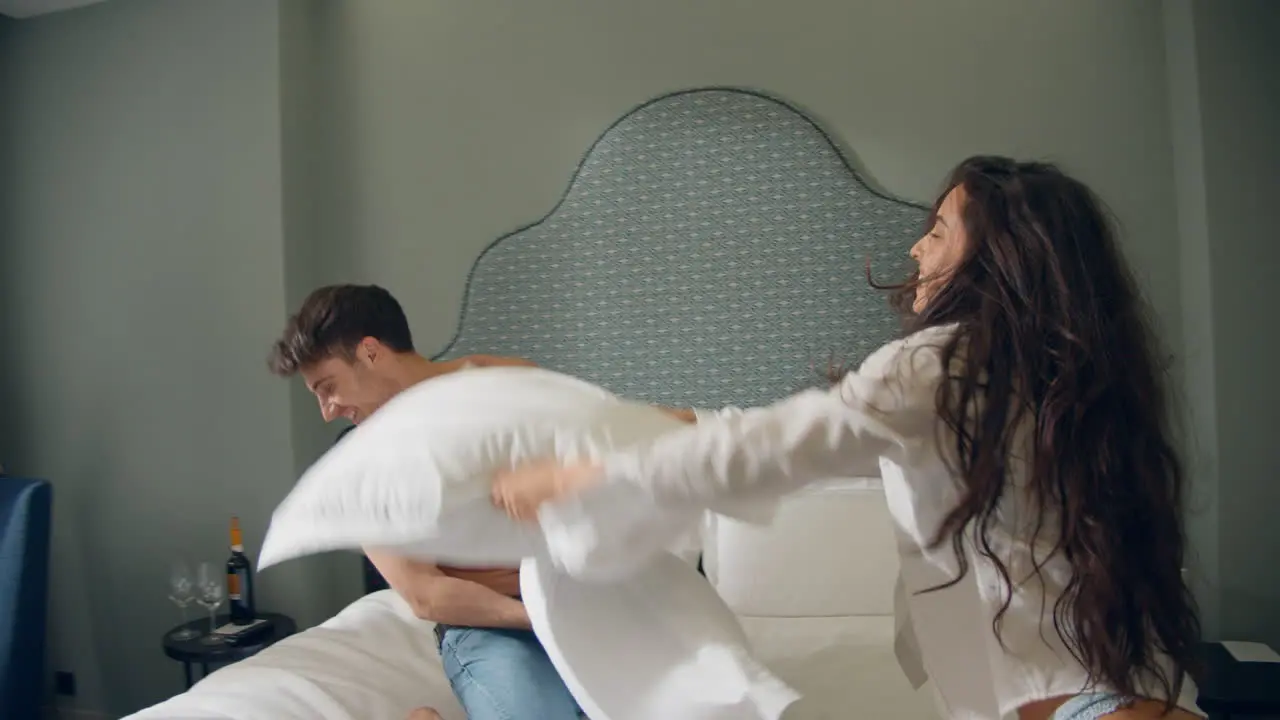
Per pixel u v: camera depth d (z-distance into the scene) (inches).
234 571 96.1
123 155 106.9
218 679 57.0
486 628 53.1
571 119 98.2
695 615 43.9
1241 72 78.8
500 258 97.7
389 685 58.3
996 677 36.6
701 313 92.6
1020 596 35.6
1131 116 85.6
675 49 95.0
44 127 110.2
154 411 106.7
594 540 34.9
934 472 35.3
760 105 90.3
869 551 77.7
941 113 89.1
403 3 102.6
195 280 104.3
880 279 88.6
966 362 33.7
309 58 105.1
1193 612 37.3
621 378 95.0
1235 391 79.2
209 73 103.0
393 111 103.2
